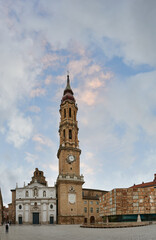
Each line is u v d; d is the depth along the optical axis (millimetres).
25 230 54062
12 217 107250
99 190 123562
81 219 96062
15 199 100875
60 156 108000
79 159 107438
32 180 128750
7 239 32188
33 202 99000
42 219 97188
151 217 74125
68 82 129500
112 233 36688
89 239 28938
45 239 31406
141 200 74188
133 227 50938
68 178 99750
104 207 86562
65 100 118125
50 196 101000
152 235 30719
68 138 109000
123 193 75312
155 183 114938
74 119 115688
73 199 97688
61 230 51156
